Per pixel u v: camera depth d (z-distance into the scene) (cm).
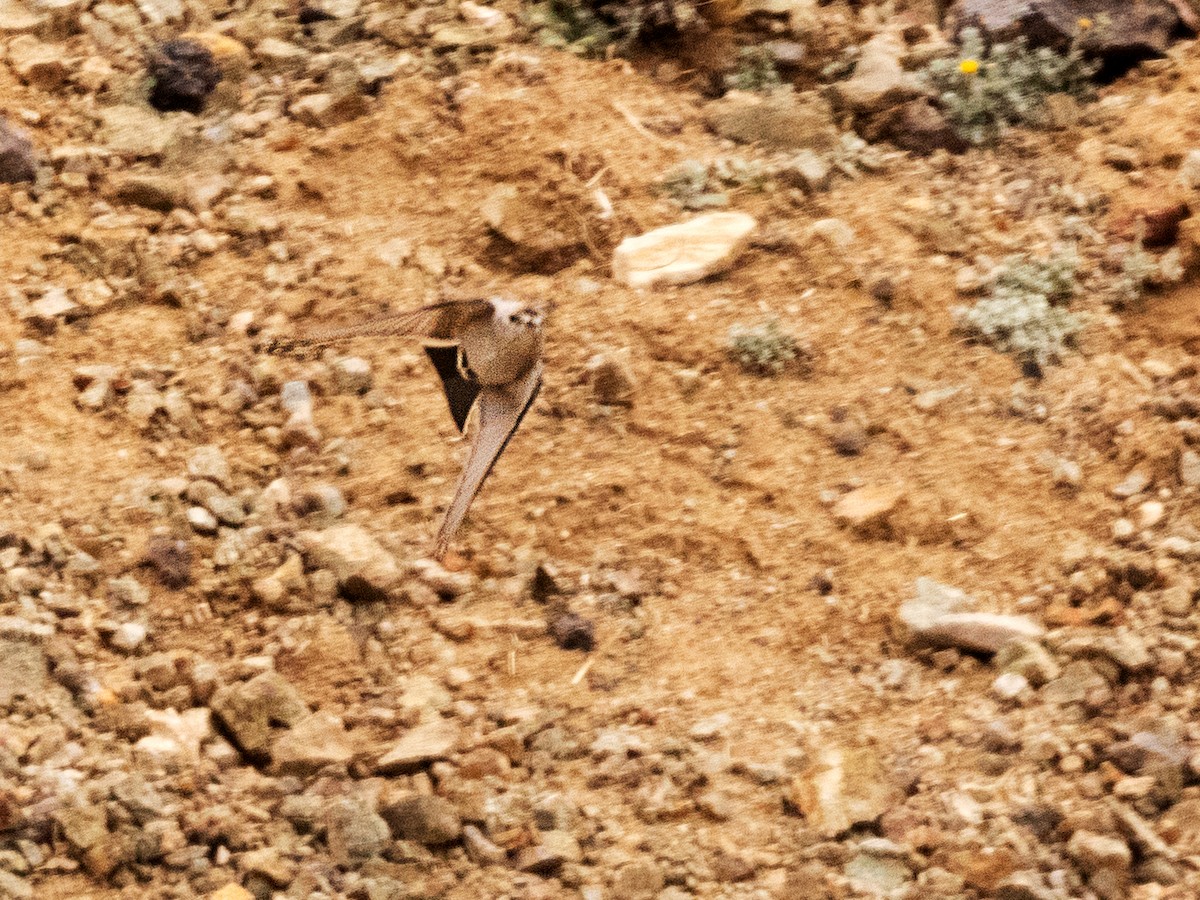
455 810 1064
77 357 1342
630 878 1038
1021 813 1080
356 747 1109
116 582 1180
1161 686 1170
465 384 684
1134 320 1464
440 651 1183
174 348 1367
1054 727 1141
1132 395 1389
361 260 1453
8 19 1623
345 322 1401
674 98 1656
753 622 1223
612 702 1155
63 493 1230
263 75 1638
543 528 1274
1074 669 1177
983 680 1184
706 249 1473
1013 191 1570
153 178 1491
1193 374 1408
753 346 1398
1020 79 1650
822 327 1438
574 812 1080
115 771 1054
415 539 1258
